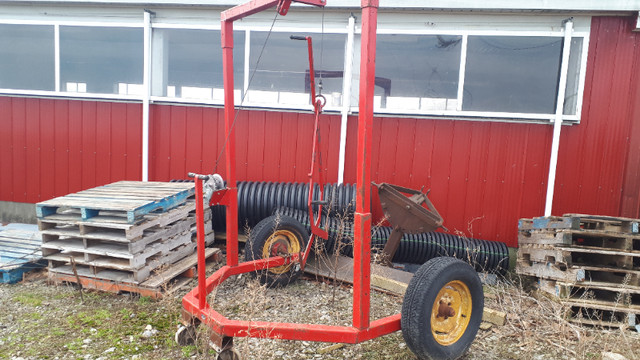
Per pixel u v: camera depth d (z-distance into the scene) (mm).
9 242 4871
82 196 4250
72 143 6191
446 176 5562
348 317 3766
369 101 2479
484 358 3166
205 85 5961
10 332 3256
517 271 4684
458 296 3125
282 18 5684
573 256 4312
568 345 3396
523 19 5242
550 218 4176
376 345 3260
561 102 5160
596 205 5293
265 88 5855
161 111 6016
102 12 5945
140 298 3900
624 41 5082
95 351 3020
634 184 5180
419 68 5523
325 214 5078
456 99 5469
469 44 5375
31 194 6336
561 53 5195
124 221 3848
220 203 3381
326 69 5719
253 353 3070
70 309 3678
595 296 3969
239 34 5805
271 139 5875
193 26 5820
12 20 6055
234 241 3561
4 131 6285
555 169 5262
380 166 5684
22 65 6184
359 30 5562
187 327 3057
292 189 5273
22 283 4199
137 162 6098
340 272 4516
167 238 4273
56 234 3979
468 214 5555
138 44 5984
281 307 3941
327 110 5688
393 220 4355
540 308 4027
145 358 2957
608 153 5219
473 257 4977
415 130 5578
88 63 6102
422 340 2754
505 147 5410
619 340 3400
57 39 6062
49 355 2947
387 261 4535
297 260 4098
